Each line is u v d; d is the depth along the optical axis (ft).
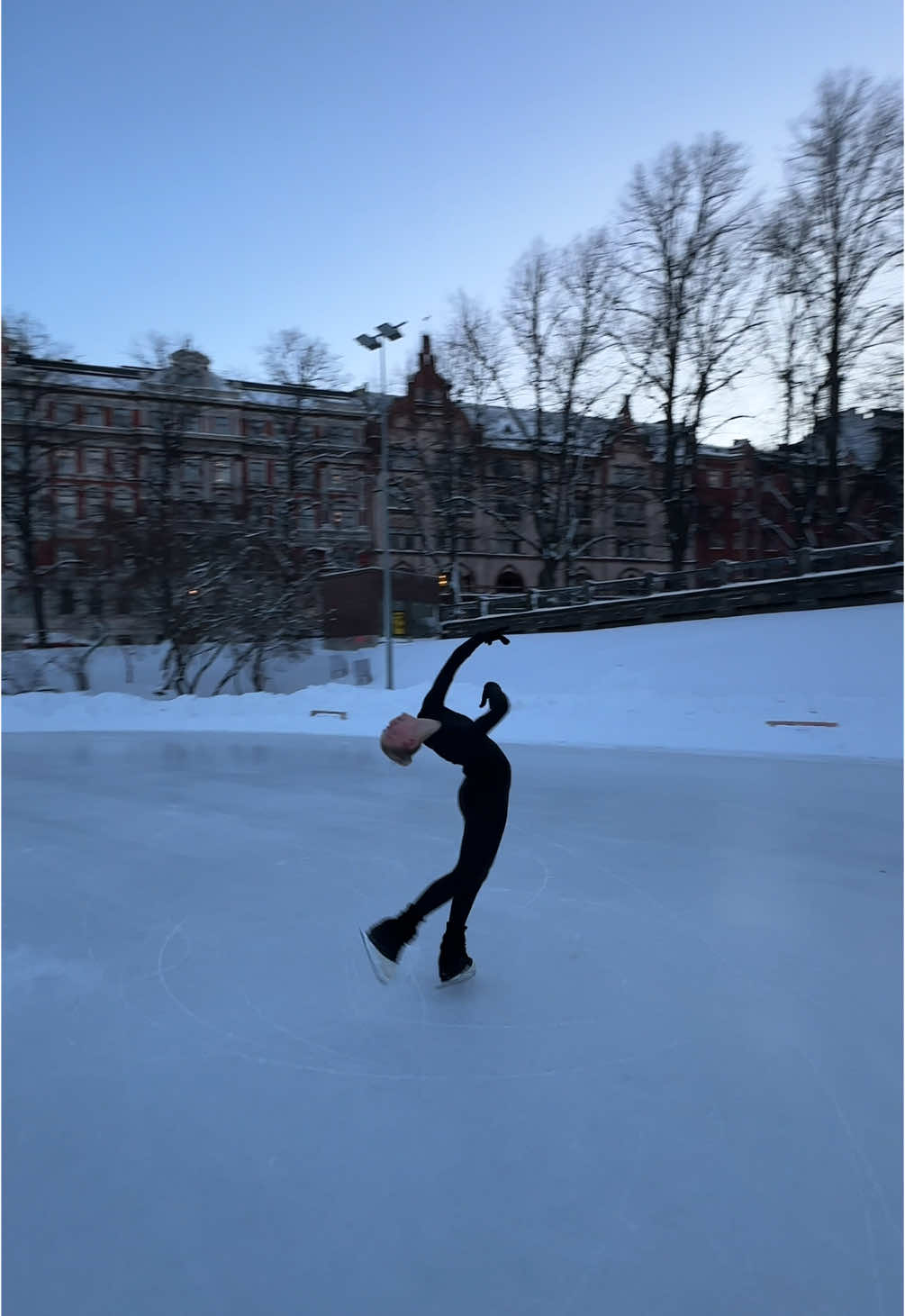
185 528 102.53
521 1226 8.31
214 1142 9.84
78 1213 8.57
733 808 28.68
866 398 115.14
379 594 115.14
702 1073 11.37
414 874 21.50
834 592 79.00
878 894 19.39
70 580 106.63
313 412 173.47
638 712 49.11
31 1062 11.93
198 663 109.60
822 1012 13.26
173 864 22.72
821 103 113.91
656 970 15.01
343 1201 8.73
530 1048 12.12
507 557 185.88
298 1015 13.34
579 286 135.54
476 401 146.72
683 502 133.18
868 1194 8.75
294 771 38.27
